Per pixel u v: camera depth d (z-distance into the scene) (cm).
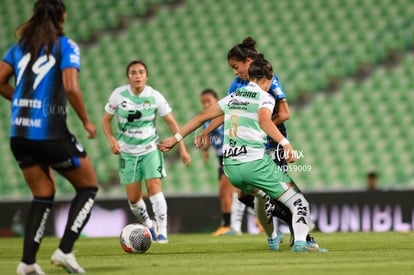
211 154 6638
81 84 7600
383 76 7144
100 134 7050
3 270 2034
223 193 4297
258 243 3206
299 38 7588
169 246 3070
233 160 2389
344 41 7475
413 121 6788
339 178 6475
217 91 7381
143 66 3253
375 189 4781
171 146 2409
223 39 7762
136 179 3309
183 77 7519
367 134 6738
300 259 2208
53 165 1853
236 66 2595
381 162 6531
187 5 8106
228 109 2406
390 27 7488
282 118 2561
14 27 8150
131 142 3278
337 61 7294
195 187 6562
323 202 4741
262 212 2555
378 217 4688
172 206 4938
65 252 1839
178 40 7850
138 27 8044
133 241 2658
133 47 7888
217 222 4894
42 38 1825
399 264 1984
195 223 4912
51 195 1903
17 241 4166
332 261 2117
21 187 6744
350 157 6581
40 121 1811
